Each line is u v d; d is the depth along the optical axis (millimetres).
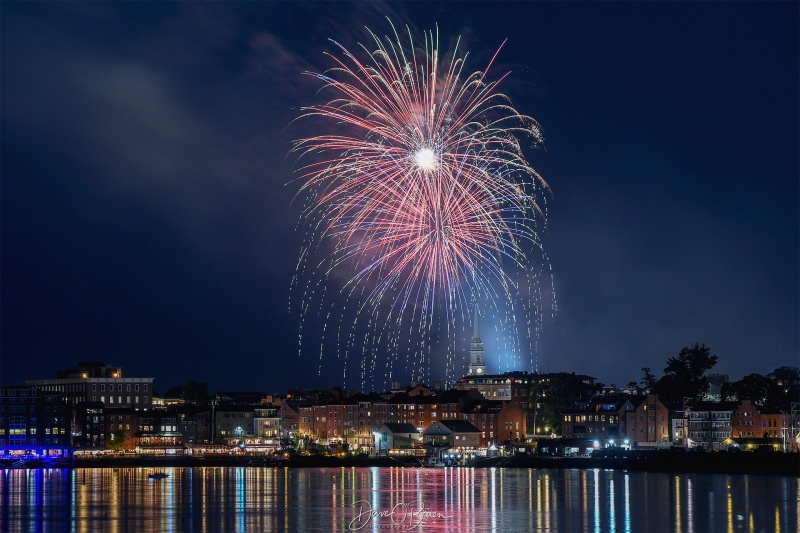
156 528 173250
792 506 197625
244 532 168750
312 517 185750
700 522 176500
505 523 176875
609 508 196125
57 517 186500
